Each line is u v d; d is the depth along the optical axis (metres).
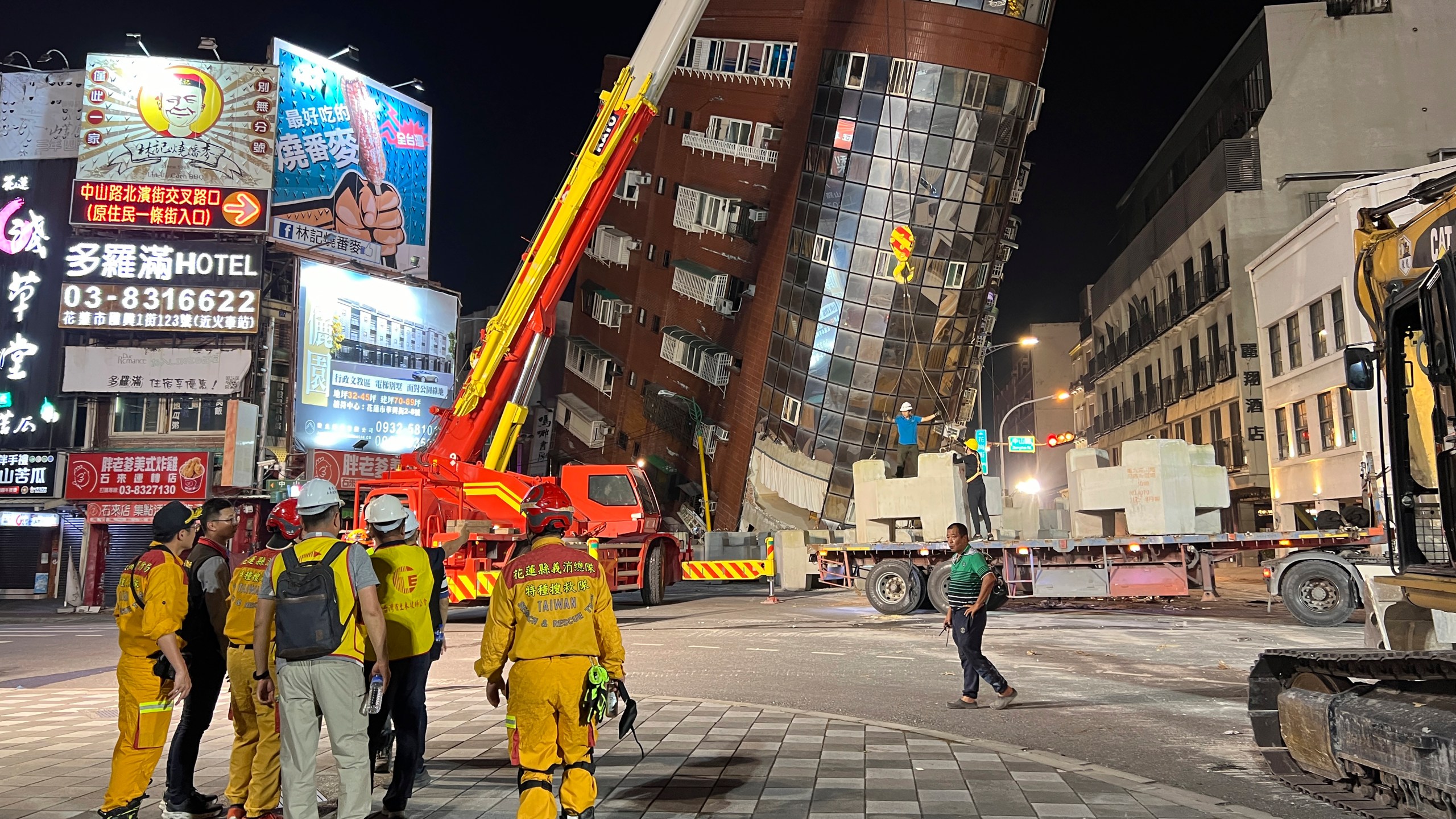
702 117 43.84
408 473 19.88
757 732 8.19
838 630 16.92
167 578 5.61
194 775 7.14
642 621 19.56
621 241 48.84
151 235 32.62
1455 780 4.72
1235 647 13.50
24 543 32.53
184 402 32.88
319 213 35.72
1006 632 15.80
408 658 5.89
